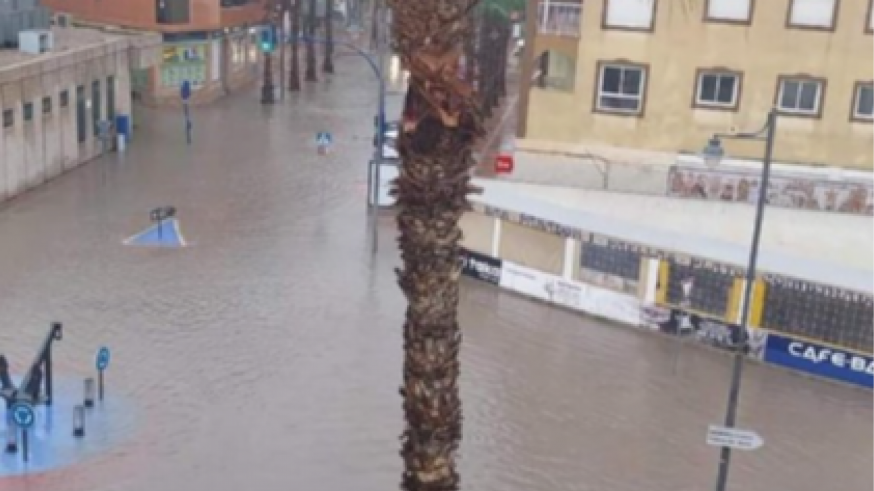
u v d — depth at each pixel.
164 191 31.14
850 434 17.61
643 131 32.00
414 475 6.86
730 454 16.02
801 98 31.11
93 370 18.25
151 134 40.25
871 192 31.25
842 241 25.72
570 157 32.59
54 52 32.97
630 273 21.84
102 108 35.81
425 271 6.47
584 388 18.72
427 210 6.36
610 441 16.73
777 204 30.97
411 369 6.69
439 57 6.04
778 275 20.00
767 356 20.38
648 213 27.30
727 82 31.30
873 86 30.72
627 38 31.38
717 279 20.77
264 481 14.84
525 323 21.81
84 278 23.08
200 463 15.25
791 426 17.73
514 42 59.62
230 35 51.25
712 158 20.84
